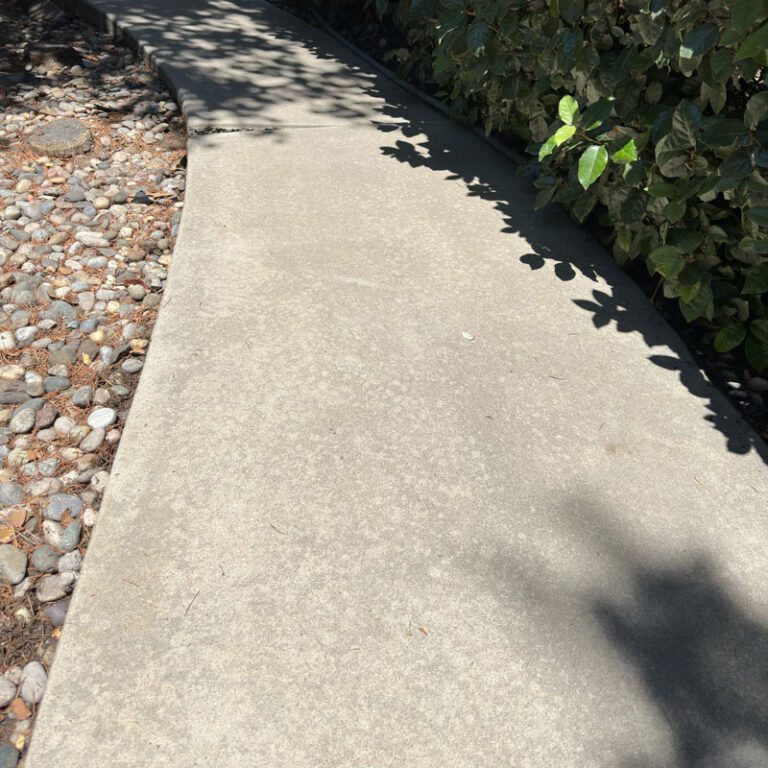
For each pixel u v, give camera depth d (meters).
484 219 3.29
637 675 1.64
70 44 5.12
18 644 1.71
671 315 2.82
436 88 4.68
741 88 2.61
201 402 2.21
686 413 2.35
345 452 2.11
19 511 2.00
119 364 2.53
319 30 5.89
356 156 3.75
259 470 2.03
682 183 2.54
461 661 1.64
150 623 1.65
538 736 1.52
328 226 3.13
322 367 2.38
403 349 2.50
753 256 2.49
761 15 2.13
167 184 3.61
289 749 1.47
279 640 1.64
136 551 1.80
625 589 1.81
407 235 3.12
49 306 2.76
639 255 3.10
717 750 1.52
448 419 2.25
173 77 4.45
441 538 1.90
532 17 3.25
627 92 2.75
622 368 2.51
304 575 1.78
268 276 2.78
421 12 3.79
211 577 1.75
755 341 2.54
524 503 2.01
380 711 1.54
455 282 2.86
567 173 3.41
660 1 2.40
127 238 3.20
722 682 1.64
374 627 1.69
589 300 2.83
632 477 2.11
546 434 2.23
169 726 1.49
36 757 1.42
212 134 3.84
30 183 3.51
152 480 1.97
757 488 2.11
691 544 1.93
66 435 2.25
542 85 3.20
